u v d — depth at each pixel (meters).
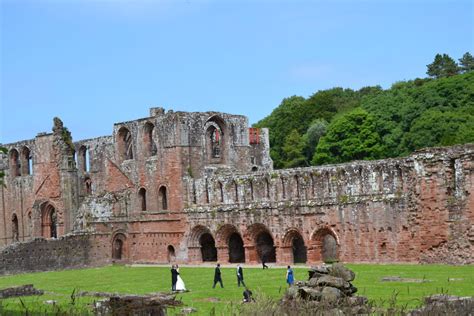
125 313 32.12
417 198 63.31
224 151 88.69
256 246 78.06
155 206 87.31
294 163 142.00
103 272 76.94
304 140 142.12
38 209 99.12
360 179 68.19
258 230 77.44
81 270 82.44
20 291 54.66
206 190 82.75
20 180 104.88
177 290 51.88
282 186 75.12
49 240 84.62
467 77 119.25
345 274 35.16
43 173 99.62
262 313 26.83
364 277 53.06
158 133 86.94
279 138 154.25
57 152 97.06
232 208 79.31
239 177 79.31
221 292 50.22
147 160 88.31
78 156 101.62
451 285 45.38
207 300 45.75
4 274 80.25
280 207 74.56
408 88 132.75
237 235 84.75
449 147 61.56
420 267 59.38
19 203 105.12
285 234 74.25
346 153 120.44
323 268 35.62
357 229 68.06
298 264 73.81
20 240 104.69
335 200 69.75
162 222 86.06
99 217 90.88
